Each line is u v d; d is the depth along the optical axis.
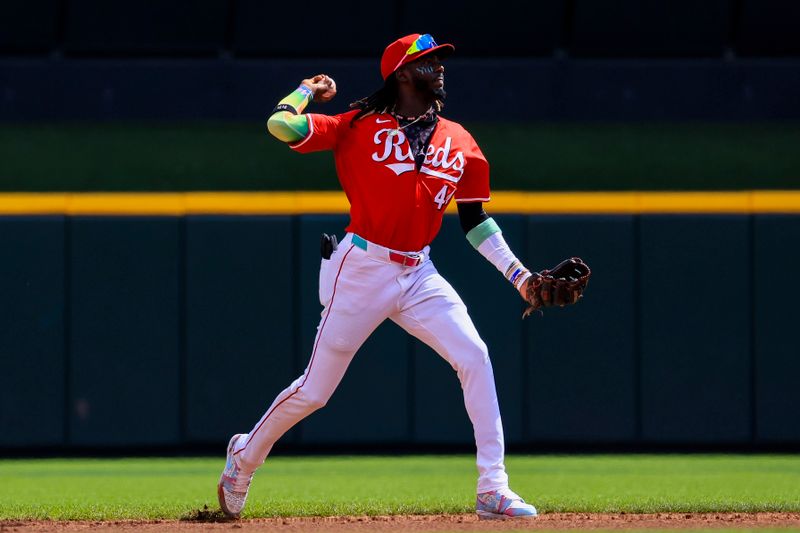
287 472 32.31
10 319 36.00
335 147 18.38
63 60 38.38
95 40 38.75
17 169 38.84
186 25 38.81
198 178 39.06
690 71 38.53
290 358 36.28
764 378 36.19
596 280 36.34
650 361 36.31
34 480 30.31
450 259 36.22
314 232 36.31
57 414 36.03
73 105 38.38
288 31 38.78
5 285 36.03
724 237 36.31
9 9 38.53
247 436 19.14
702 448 37.09
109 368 36.19
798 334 36.16
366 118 18.17
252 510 20.75
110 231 36.28
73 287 36.22
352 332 18.16
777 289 36.22
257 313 36.22
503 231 36.25
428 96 18.20
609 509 20.64
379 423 36.16
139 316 36.19
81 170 38.97
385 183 17.78
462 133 18.67
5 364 36.00
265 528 17.75
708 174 39.16
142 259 36.25
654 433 36.28
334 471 32.50
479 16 38.91
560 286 18.12
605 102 38.56
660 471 32.09
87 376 36.16
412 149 17.98
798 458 35.91
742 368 36.28
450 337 18.20
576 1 38.75
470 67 38.44
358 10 38.66
